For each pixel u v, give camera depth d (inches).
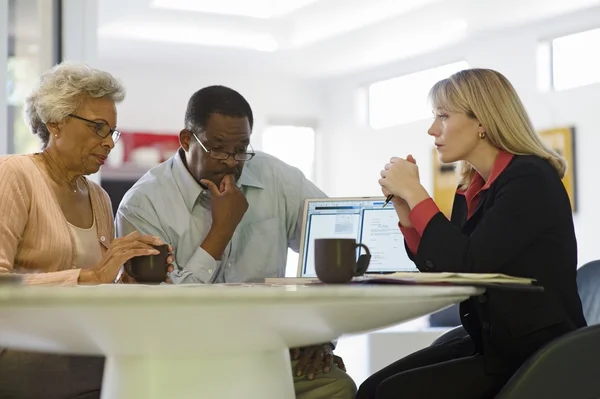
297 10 314.7
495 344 70.1
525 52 304.0
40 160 87.5
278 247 102.3
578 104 284.5
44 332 47.9
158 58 362.6
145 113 374.0
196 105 96.7
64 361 75.7
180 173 99.9
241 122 95.5
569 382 62.4
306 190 106.3
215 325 45.9
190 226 98.5
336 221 96.0
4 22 142.6
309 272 95.0
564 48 292.4
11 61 144.7
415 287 51.7
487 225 68.3
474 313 74.0
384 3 292.4
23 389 75.3
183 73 383.2
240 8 309.9
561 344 62.6
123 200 100.8
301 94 414.9
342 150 410.3
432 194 347.3
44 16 147.9
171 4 298.2
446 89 77.0
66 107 85.4
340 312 48.7
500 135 74.3
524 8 279.7
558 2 271.7
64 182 88.7
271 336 51.6
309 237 96.1
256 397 56.0
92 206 92.2
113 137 89.4
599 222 276.7
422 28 311.3
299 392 84.5
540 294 68.3
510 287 58.6
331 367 86.0
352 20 311.6
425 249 69.3
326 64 375.9
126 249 74.7
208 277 93.0
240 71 393.4
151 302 41.4
